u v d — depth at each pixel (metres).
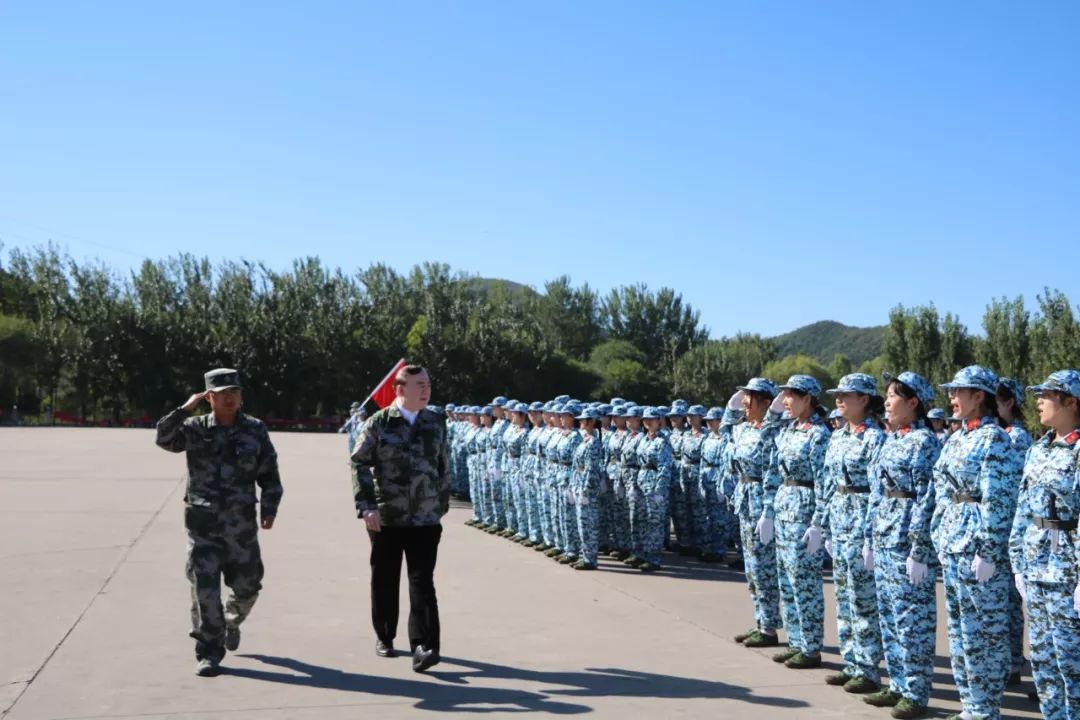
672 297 92.25
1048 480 5.12
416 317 66.88
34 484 20.16
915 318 43.12
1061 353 29.94
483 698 6.32
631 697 6.38
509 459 14.44
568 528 12.20
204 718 5.83
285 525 15.03
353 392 61.59
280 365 59.94
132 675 6.76
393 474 7.20
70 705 6.05
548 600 9.74
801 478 7.21
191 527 6.89
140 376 57.44
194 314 60.00
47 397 58.47
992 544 5.51
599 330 91.94
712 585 10.83
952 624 5.89
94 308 57.53
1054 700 5.15
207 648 6.79
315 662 7.20
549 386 67.94
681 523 13.81
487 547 13.66
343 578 10.70
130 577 10.43
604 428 14.63
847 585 6.65
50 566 10.96
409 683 6.67
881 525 6.22
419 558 7.17
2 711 5.92
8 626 8.14
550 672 6.99
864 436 6.58
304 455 32.69
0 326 53.84
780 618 8.79
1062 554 5.04
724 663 7.30
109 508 16.42
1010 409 6.52
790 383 7.24
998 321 37.34
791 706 6.22
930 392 6.22
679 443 13.91
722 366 80.19
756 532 7.86
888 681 6.99
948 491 5.82
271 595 9.72
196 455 6.96
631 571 11.85
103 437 40.56
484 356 64.81
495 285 77.44
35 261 58.06
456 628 8.41
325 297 62.88
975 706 5.68
